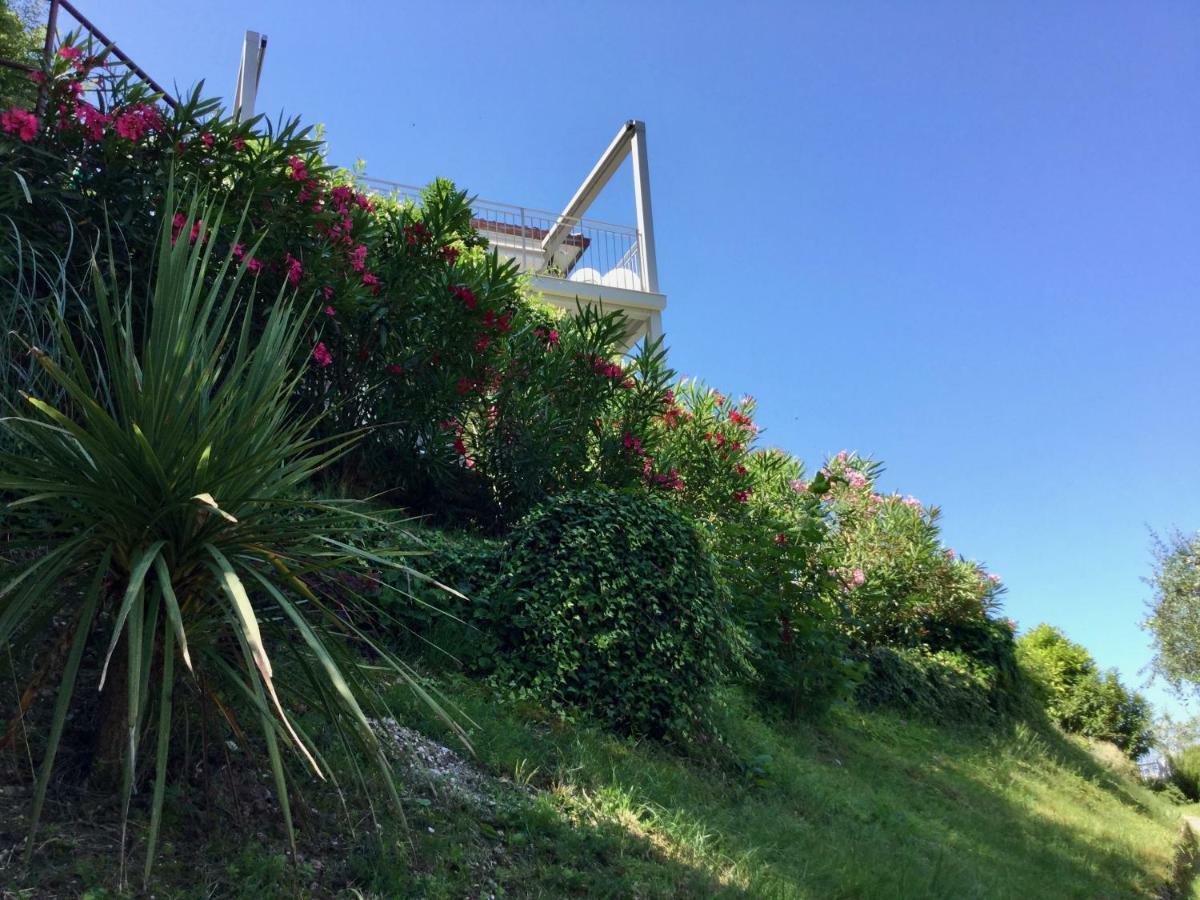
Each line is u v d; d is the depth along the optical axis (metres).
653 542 6.23
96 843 2.62
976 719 12.83
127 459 2.66
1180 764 20.86
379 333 6.80
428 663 5.32
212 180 5.49
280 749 3.34
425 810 3.63
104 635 2.97
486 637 5.66
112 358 2.81
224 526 2.77
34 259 4.21
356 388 6.73
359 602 3.62
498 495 8.16
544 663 5.63
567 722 5.32
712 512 9.98
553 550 6.00
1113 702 20.20
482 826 3.74
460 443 7.80
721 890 3.91
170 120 5.32
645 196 14.70
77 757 2.95
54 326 3.50
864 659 11.16
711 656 6.19
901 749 9.59
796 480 12.20
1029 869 6.78
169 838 2.79
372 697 3.20
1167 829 12.60
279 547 2.99
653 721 5.77
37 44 5.79
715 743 6.12
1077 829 9.23
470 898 3.20
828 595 8.89
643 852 4.06
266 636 3.09
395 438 7.14
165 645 2.51
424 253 7.13
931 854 6.02
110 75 5.30
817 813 5.95
